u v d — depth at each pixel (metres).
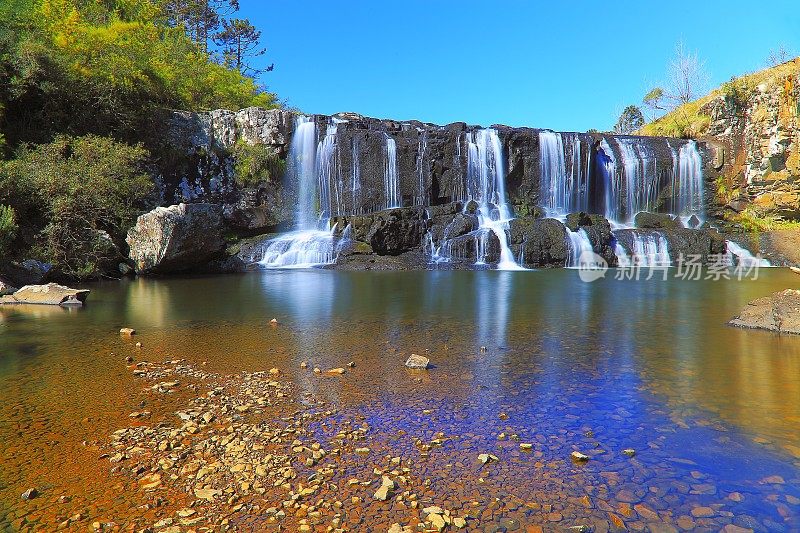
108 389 6.79
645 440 5.13
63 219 18.77
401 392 6.62
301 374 7.44
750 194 32.09
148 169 26.67
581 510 3.91
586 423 5.57
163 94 29.81
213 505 4.02
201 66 37.94
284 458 4.75
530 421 5.63
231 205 27.91
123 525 3.77
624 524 3.74
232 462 4.69
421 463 4.67
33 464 4.71
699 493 4.14
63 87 24.08
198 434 5.34
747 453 4.83
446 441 5.13
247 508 3.96
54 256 18.09
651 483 4.30
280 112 29.11
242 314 12.31
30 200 18.55
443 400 6.32
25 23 26.11
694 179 33.28
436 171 30.12
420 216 26.67
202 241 21.19
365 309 13.01
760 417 5.68
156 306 13.52
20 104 23.70
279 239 25.61
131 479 4.43
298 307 13.32
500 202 30.77
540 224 26.16
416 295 15.52
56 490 4.26
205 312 12.61
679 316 11.93
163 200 26.92
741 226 30.39
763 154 31.33
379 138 29.52
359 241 25.53
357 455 4.83
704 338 9.59
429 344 9.24
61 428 5.53
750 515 3.85
